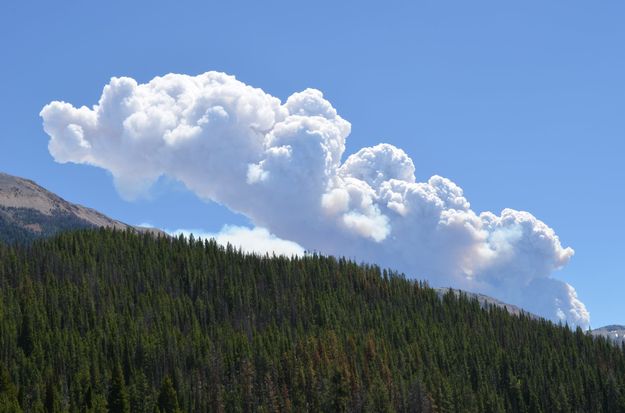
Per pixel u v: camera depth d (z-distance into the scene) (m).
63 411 165.00
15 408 159.25
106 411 164.38
